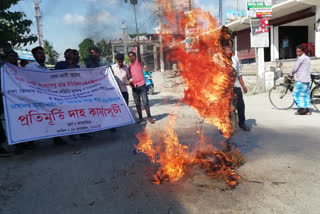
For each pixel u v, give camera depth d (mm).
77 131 4859
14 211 2570
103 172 3457
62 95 5020
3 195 2910
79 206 2607
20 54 15008
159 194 2758
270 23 17062
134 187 2953
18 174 3543
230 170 3223
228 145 4004
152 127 6027
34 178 3385
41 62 5129
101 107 5238
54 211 2541
